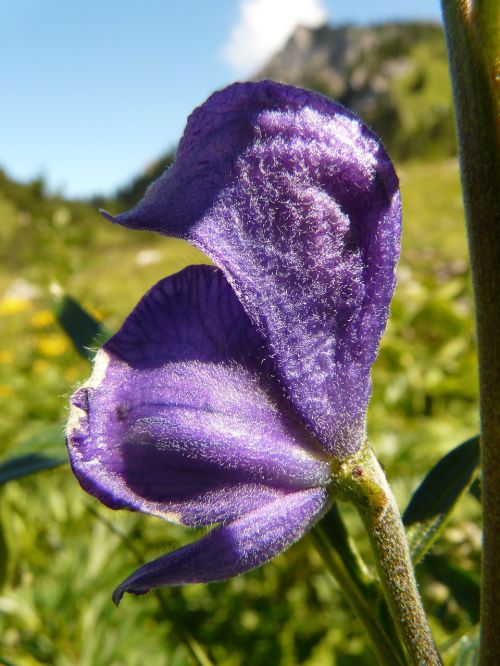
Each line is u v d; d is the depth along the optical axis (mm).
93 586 118
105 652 112
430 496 50
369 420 169
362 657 115
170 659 114
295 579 130
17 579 118
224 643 122
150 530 124
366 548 119
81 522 138
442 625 98
